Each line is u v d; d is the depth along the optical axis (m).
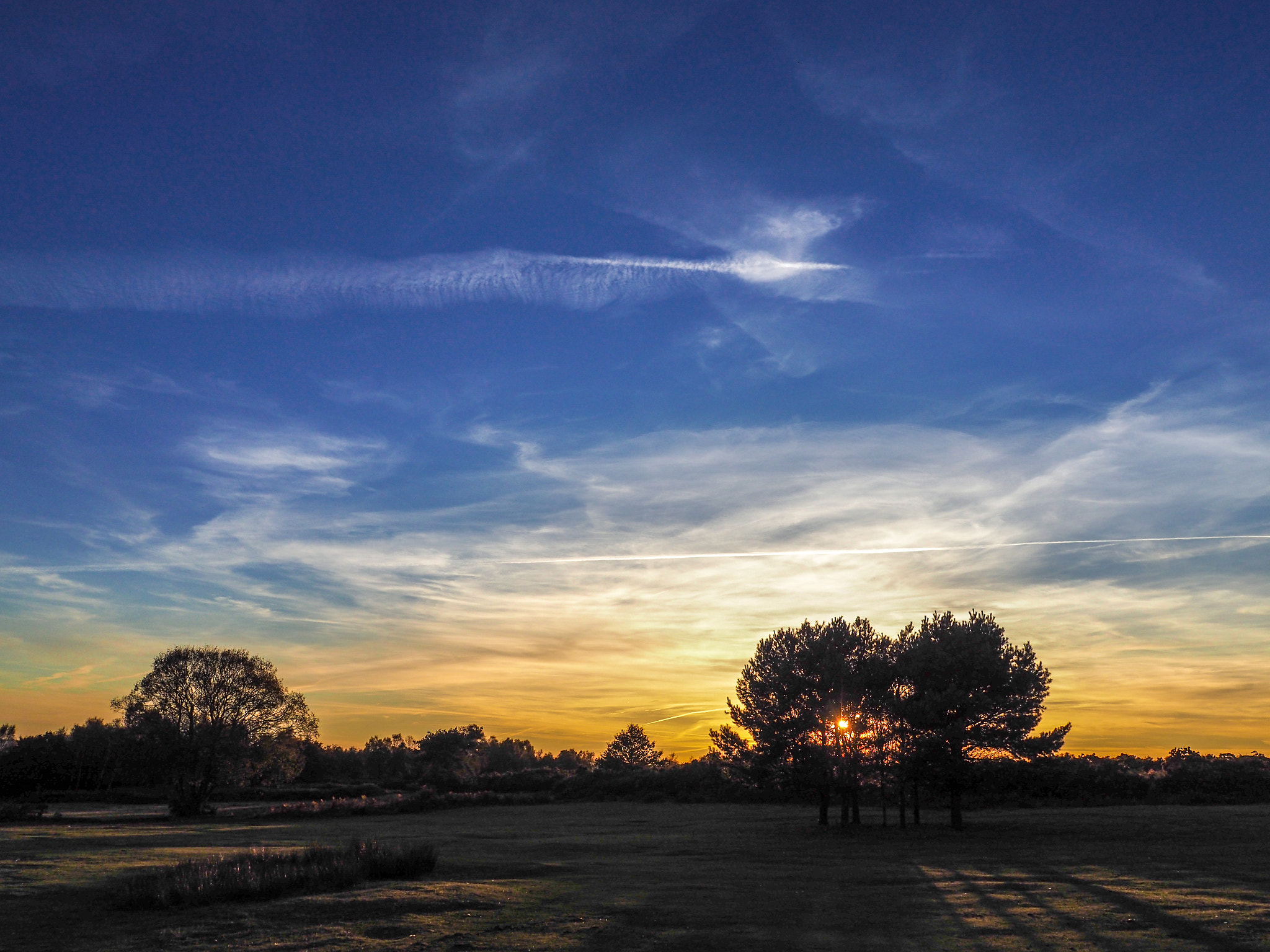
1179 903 18.45
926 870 26.23
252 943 14.66
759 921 17.16
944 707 41.72
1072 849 31.77
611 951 14.28
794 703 45.53
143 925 16.38
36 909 18.09
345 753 150.25
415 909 18.22
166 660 69.44
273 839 39.97
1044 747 41.50
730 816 57.47
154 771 67.25
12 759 106.62
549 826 49.44
